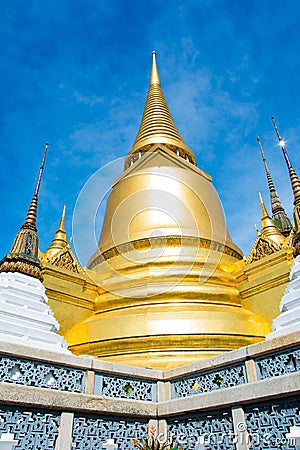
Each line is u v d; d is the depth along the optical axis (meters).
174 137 22.44
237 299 14.90
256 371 6.98
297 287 8.91
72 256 15.95
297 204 10.39
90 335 12.78
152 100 25.34
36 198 12.23
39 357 7.14
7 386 6.35
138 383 8.30
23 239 11.04
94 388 7.58
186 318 12.45
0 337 8.01
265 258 15.22
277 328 8.29
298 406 6.02
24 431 6.34
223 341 12.09
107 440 7.22
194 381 8.07
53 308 13.91
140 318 12.52
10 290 9.54
